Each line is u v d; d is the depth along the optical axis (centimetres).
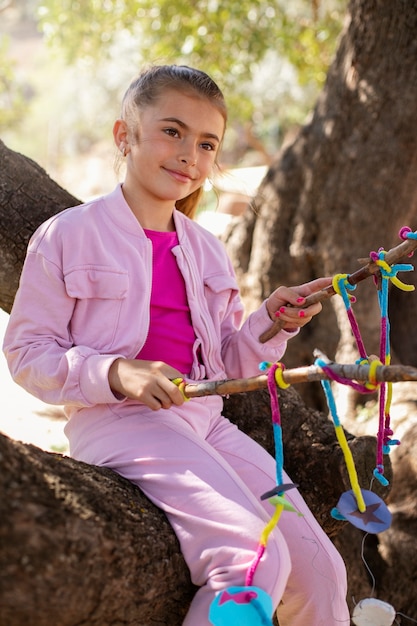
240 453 206
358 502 168
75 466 174
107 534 157
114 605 157
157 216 217
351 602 277
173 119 204
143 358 203
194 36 663
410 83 388
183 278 214
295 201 423
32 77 2078
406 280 435
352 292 405
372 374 152
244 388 169
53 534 147
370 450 245
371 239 405
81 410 198
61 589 145
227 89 753
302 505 201
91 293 198
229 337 228
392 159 396
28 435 368
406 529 297
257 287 430
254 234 439
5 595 139
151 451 185
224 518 173
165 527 175
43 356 190
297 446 244
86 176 1905
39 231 203
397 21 381
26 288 198
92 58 801
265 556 167
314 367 161
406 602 288
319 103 424
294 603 197
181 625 180
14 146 2047
